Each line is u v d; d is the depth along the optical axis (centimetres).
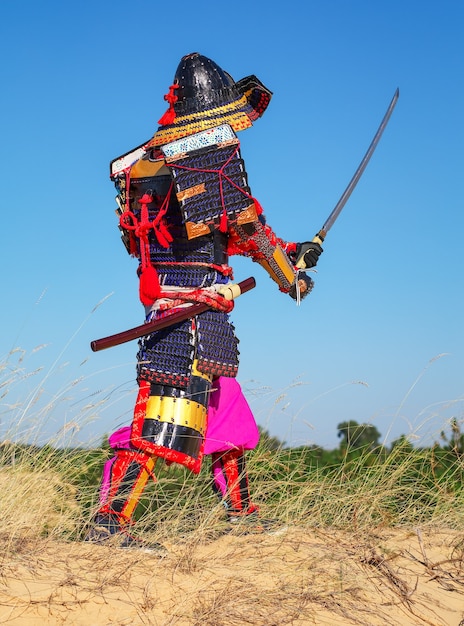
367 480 433
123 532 341
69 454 383
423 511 436
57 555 320
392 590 341
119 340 336
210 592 304
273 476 446
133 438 348
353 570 346
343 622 305
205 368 353
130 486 347
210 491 399
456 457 465
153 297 362
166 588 303
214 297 356
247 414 385
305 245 399
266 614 297
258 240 358
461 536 412
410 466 455
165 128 353
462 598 348
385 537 393
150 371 351
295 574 329
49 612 273
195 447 352
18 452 372
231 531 368
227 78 362
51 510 359
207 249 359
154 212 364
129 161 381
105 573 307
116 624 272
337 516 412
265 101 370
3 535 325
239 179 343
